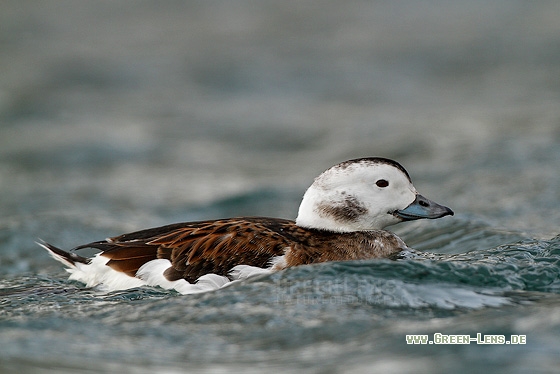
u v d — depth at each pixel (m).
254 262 9.22
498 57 29.39
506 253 10.14
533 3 36.81
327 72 28.84
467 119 21.55
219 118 23.84
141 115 23.97
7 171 18.22
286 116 24.09
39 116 23.28
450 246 11.41
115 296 8.98
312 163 18.94
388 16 36.28
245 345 7.36
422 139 19.56
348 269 8.87
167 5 38.28
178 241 9.37
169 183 17.36
